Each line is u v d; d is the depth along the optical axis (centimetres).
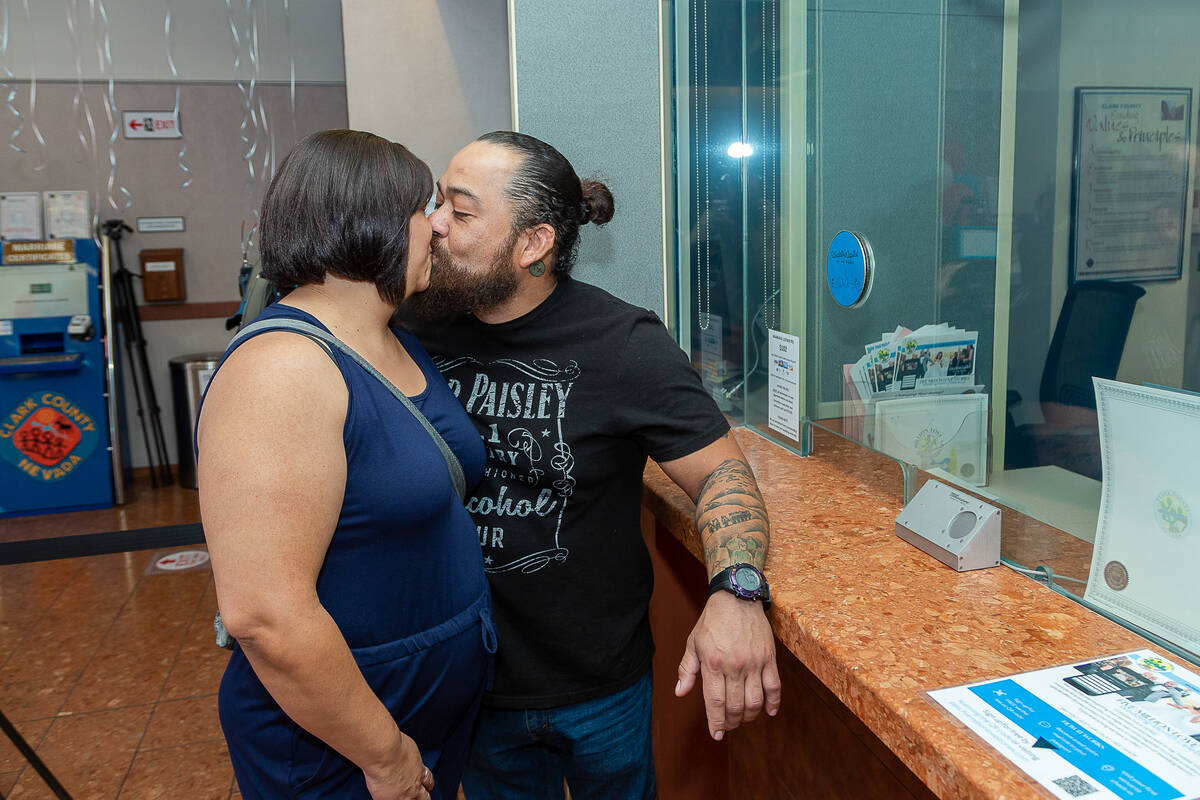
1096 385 98
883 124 134
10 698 290
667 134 203
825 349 160
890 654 95
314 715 94
